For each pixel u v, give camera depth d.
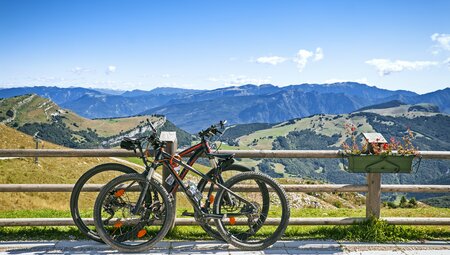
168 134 6.52
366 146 6.81
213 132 6.36
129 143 6.20
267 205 6.46
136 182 6.46
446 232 6.98
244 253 6.00
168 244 6.33
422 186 6.95
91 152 6.77
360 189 6.98
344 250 6.14
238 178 6.14
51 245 6.21
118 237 6.15
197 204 6.15
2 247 6.11
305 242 6.45
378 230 6.69
